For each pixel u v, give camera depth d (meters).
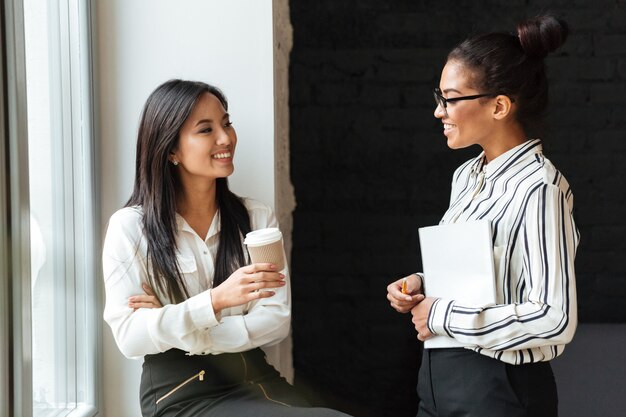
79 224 2.22
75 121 2.18
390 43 3.23
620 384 2.58
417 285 1.90
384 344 3.31
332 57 3.24
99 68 2.29
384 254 3.29
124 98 2.31
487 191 1.74
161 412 1.94
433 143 3.25
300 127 3.27
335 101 3.25
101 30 2.29
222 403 1.91
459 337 1.66
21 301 1.76
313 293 3.32
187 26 2.29
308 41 3.23
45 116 1.98
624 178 3.22
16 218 1.75
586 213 3.24
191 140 1.96
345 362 3.33
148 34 2.29
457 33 3.21
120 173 2.32
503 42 1.71
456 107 1.72
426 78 3.23
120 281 1.94
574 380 2.62
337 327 3.33
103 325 2.35
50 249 2.02
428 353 1.79
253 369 2.04
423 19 3.21
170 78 2.30
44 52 1.97
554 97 3.21
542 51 1.71
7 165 1.73
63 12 2.09
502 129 1.74
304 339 3.33
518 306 1.60
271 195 2.32
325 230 3.30
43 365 1.99
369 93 3.25
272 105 2.30
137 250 1.97
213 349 1.95
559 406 2.43
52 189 2.03
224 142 1.98
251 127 2.30
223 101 2.07
